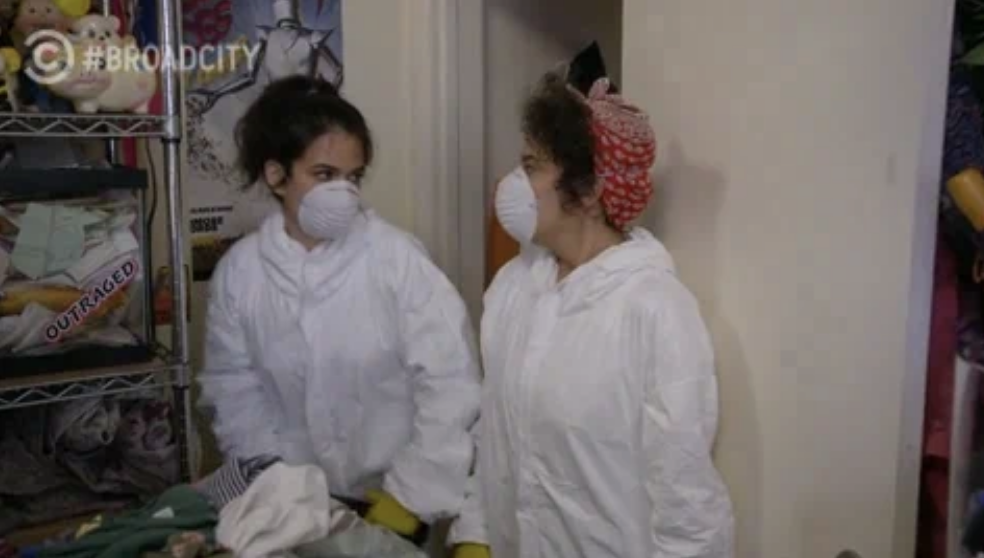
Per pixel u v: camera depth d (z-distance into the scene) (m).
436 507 1.43
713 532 1.11
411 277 1.47
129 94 1.34
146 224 1.46
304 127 1.39
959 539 0.94
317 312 1.49
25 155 1.45
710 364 1.14
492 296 1.41
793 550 1.16
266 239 1.51
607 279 1.21
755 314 1.19
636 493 1.20
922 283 0.96
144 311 1.46
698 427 1.11
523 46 2.22
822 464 1.11
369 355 1.50
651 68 1.36
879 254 1.01
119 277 1.39
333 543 1.16
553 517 1.27
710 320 1.28
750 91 1.17
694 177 1.29
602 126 1.18
